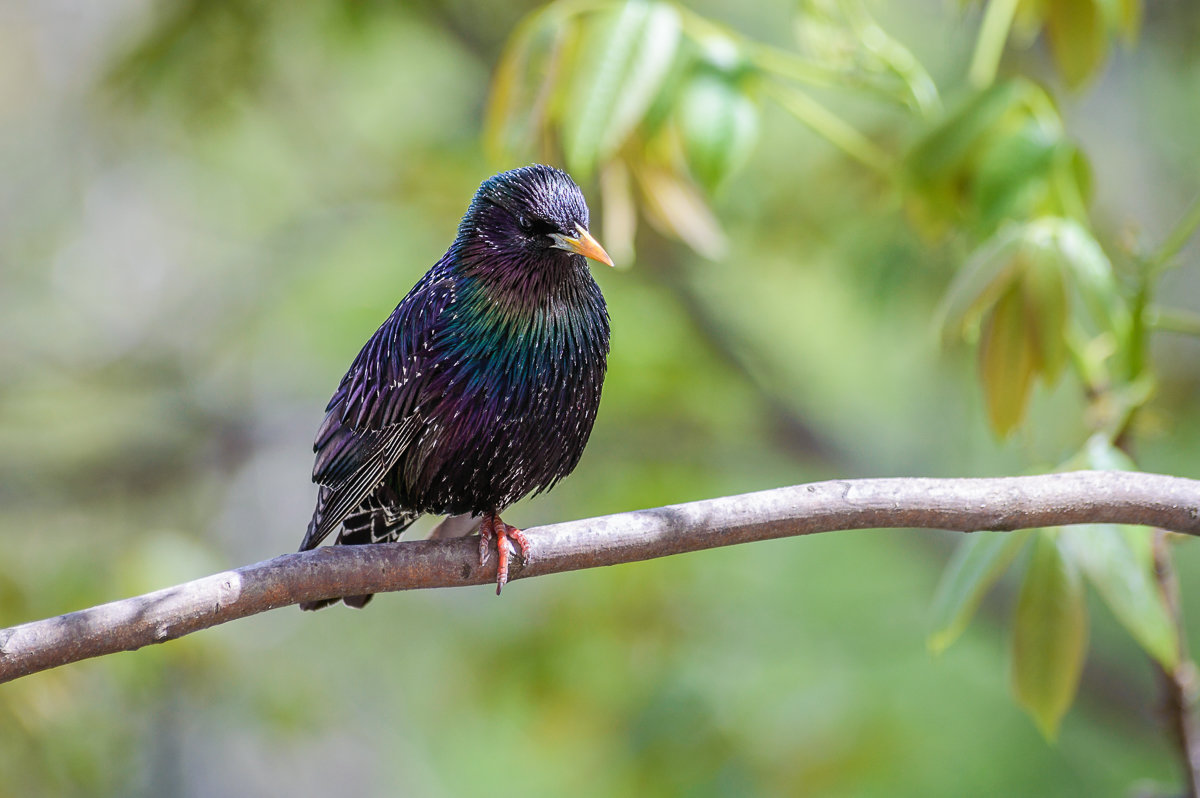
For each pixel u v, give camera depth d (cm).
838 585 1605
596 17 664
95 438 1705
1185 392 1390
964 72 1434
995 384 652
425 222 1504
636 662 1390
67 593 1094
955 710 1508
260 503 1991
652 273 1456
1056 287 636
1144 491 547
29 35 2145
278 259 1750
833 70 757
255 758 1998
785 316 1756
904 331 1441
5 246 2069
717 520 547
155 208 2091
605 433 1484
